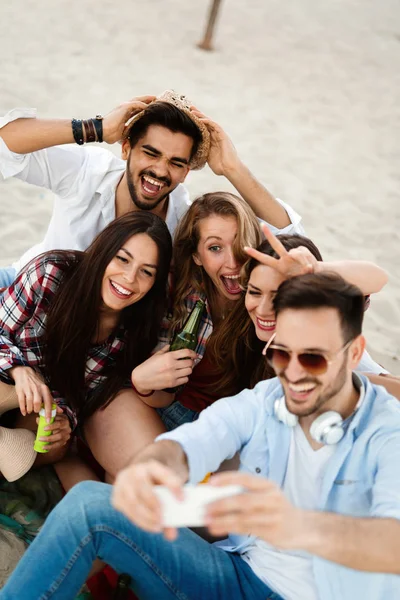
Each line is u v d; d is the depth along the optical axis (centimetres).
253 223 297
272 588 224
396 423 214
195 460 213
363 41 1016
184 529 231
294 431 223
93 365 298
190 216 301
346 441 215
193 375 313
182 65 841
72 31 869
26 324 296
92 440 297
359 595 210
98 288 283
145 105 316
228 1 1072
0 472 294
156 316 297
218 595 225
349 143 734
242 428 228
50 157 335
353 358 214
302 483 222
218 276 298
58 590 214
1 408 298
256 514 171
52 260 291
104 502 218
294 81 857
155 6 1002
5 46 794
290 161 675
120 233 278
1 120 320
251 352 303
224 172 328
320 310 201
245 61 888
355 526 181
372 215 608
